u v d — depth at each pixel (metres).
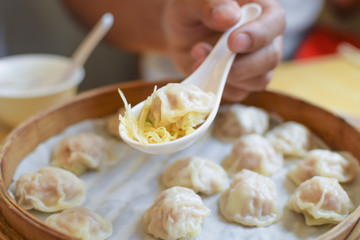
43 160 0.31
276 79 0.47
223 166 0.32
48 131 0.32
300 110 0.34
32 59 0.43
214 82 0.27
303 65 0.51
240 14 0.28
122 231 0.26
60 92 0.38
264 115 0.35
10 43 0.65
